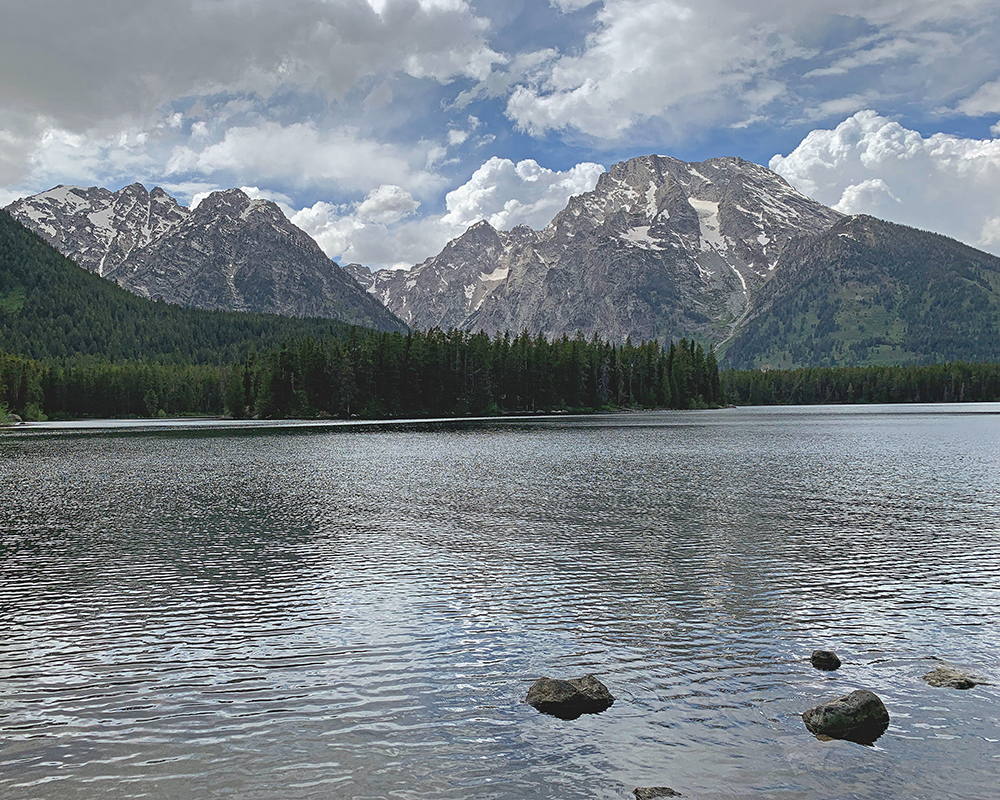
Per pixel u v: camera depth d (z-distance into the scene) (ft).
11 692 54.70
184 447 308.19
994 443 289.94
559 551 100.53
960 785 41.68
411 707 51.96
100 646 64.34
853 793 40.98
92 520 128.16
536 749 46.03
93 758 45.21
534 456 250.37
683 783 41.96
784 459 231.09
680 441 319.47
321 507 141.28
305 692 54.54
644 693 53.88
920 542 104.78
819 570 88.99
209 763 44.57
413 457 250.98
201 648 63.67
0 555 100.17
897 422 475.72
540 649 62.95
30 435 420.77
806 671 57.77
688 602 76.13
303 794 41.24
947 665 58.34
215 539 110.63
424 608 74.74
